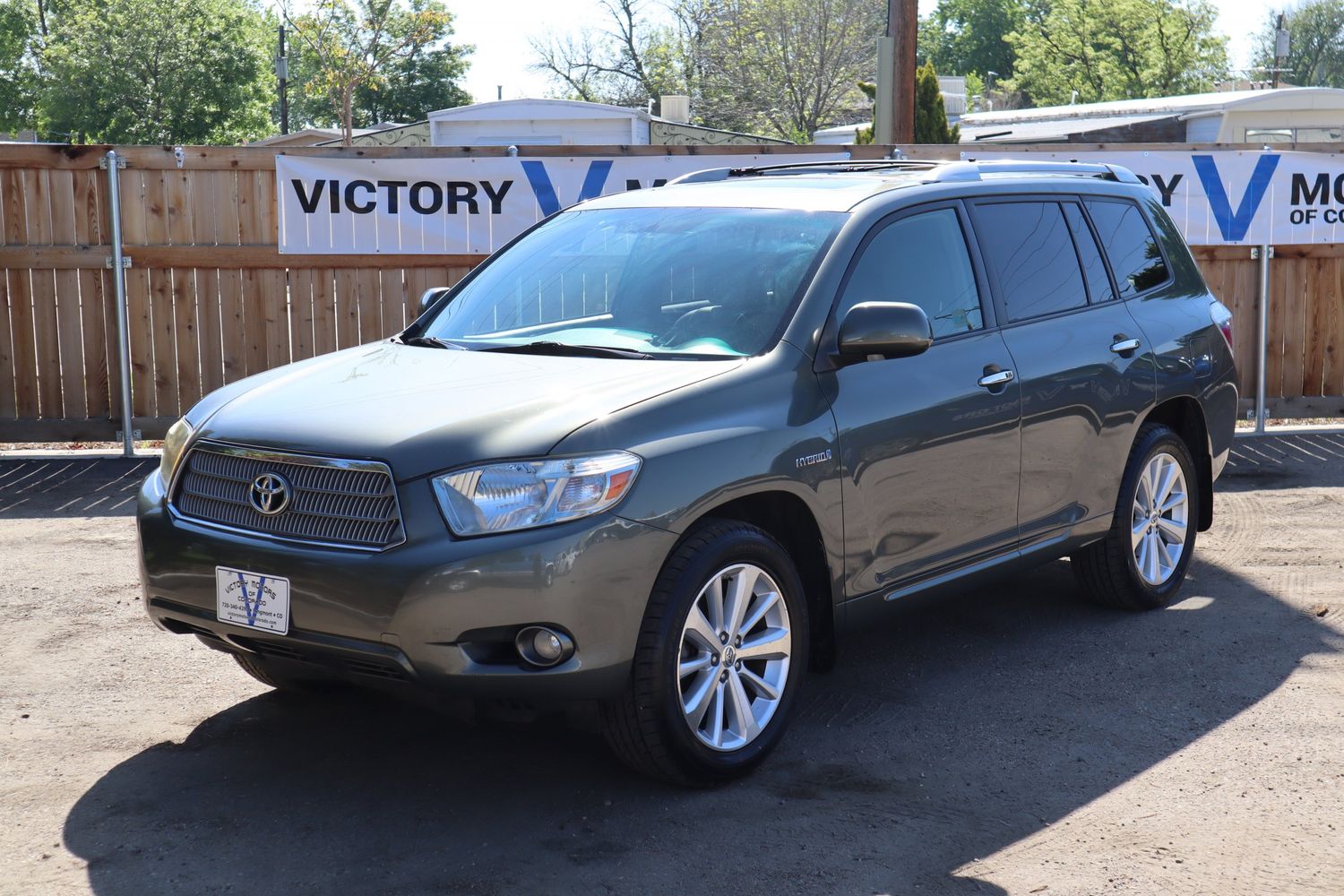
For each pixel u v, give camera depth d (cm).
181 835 383
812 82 4338
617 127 3156
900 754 442
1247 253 1057
